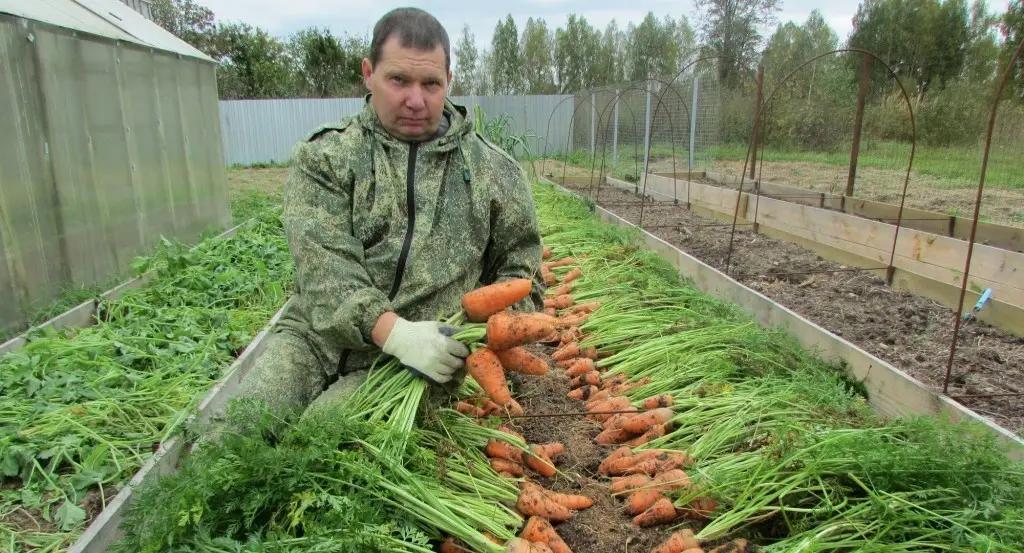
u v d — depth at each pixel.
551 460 2.78
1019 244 6.92
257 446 2.01
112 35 6.27
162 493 1.98
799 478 2.31
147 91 6.98
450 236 2.72
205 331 4.72
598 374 3.74
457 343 2.49
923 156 13.23
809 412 2.97
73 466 2.94
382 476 2.09
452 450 2.47
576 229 7.64
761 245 7.90
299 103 22.02
